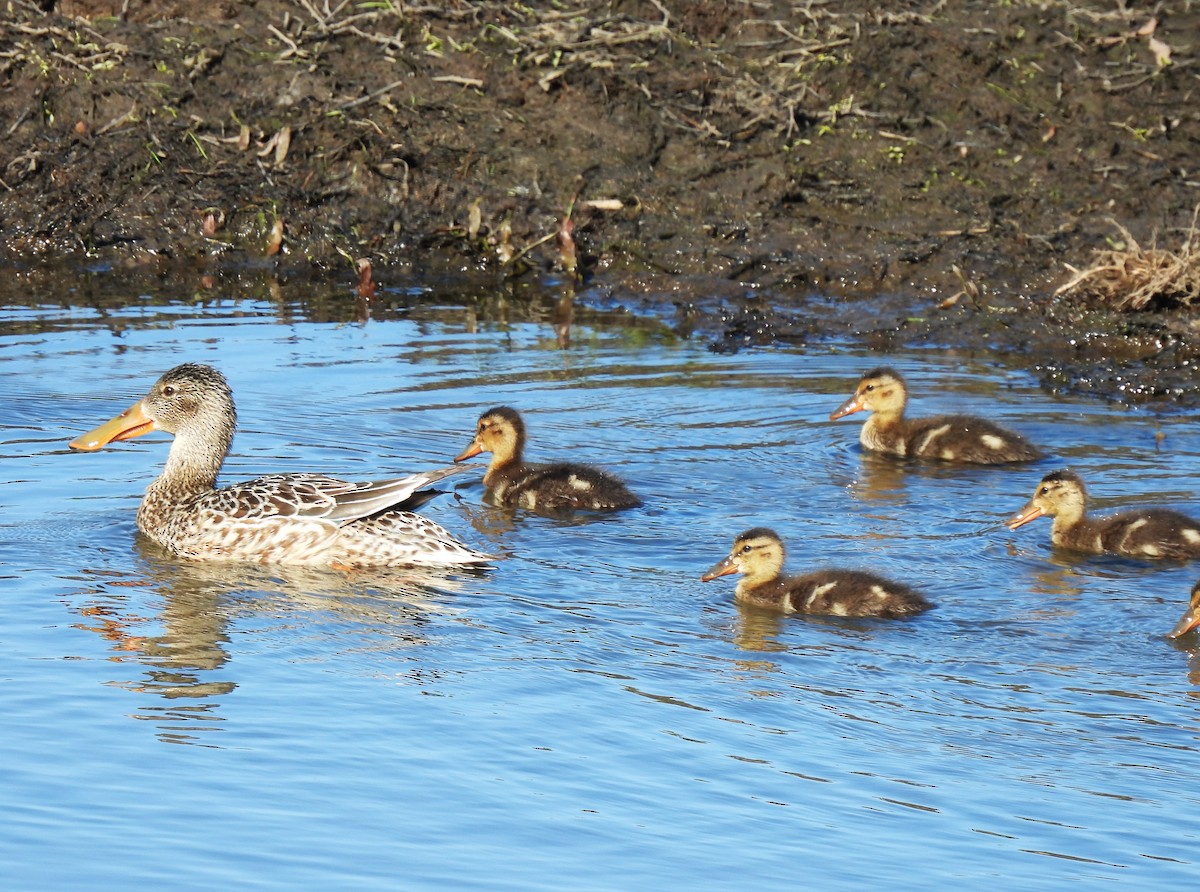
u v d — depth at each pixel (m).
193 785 9.30
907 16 25.45
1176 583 13.02
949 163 23.09
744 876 8.55
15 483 14.67
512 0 25.80
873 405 16.53
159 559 13.20
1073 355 19.20
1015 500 15.04
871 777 9.68
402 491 13.26
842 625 12.19
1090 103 24.14
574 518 14.51
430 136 23.50
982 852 8.84
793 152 23.27
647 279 21.69
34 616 11.81
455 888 8.34
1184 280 20.00
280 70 24.22
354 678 10.86
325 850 8.66
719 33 25.34
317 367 18.31
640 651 11.54
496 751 9.87
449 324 20.22
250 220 22.72
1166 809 9.34
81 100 23.69
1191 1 26.41
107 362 18.11
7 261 22.20
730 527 14.23
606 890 8.36
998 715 10.57
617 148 23.39
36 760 9.52
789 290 21.25
